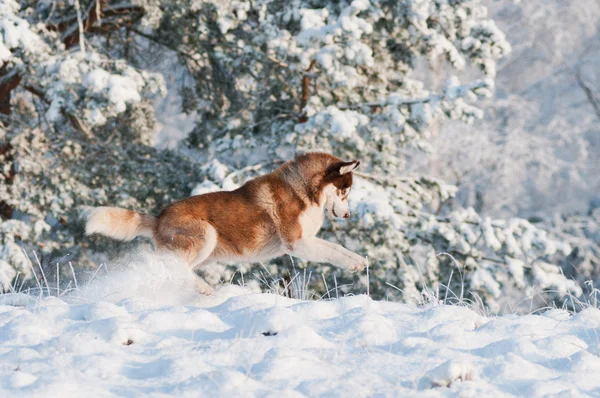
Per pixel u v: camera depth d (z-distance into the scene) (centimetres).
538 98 3116
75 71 1349
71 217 1473
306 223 705
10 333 399
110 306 448
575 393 303
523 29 3123
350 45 1403
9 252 1369
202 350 364
